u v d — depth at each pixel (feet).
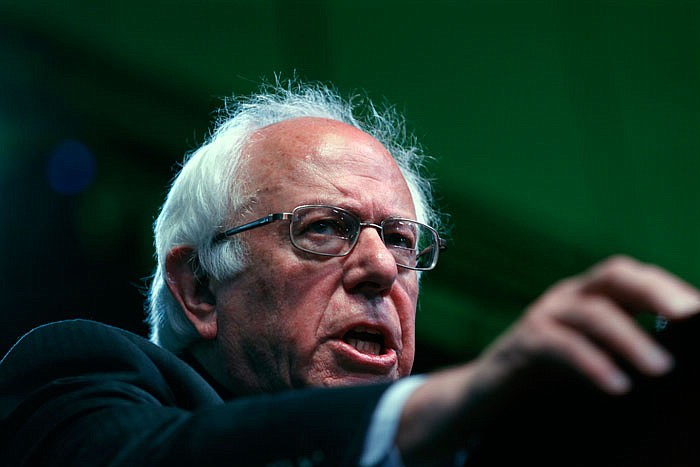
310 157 6.61
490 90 18.39
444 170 17.48
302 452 2.91
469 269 17.33
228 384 6.41
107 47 14.02
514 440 2.49
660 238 19.38
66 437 3.84
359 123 8.43
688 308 2.26
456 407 2.58
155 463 3.24
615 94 19.67
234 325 6.34
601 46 19.80
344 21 16.98
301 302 6.15
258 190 6.52
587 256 18.44
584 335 2.33
